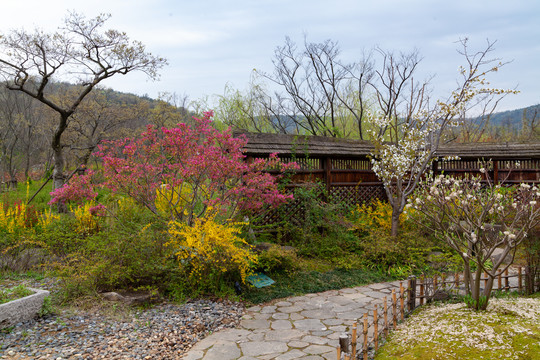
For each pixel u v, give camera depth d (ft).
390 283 22.84
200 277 19.97
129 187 24.03
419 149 34.91
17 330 14.89
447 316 14.03
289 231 29.35
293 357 13.09
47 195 57.77
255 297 20.06
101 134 70.18
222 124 59.21
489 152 41.70
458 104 29.71
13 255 24.64
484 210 14.70
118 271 18.97
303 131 73.87
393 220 29.53
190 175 23.40
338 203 32.99
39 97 48.16
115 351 13.38
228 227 22.58
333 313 17.85
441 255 26.00
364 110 67.41
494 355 10.61
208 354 13.39
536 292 18.44
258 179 24.45
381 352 12.33
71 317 16.39
